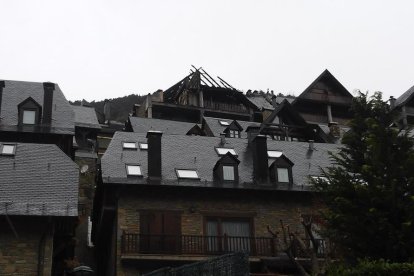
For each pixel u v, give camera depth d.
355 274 15.78
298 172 28.81
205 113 49.62
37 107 33.25
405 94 48.72
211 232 25.72
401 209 18.03
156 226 25.17
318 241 22.23
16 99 35.06
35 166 24.23
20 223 22.06
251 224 26.25
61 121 33.78
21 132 32.25
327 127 43.62
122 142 28.17
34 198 22.69
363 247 18.14
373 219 17.95
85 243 33.53
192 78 52.56
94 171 40.56
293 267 24.69
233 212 26.23
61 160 24.84
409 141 19.28
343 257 18.61
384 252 17.92
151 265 24.17
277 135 39.91
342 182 19.33
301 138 40.56
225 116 50.34
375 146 19.11
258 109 52.09
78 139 43.12
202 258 24.55
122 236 24.38
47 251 21.81
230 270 15.48
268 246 25.53
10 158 24.41
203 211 25.92
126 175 25.70
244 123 40.19
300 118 40.94
